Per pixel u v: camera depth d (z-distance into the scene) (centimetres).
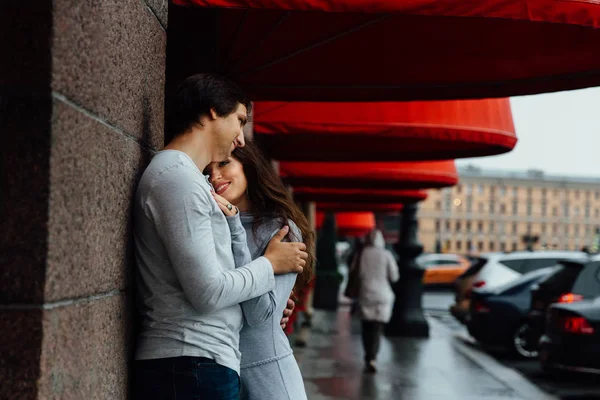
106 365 236
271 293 283
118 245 247
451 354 1278
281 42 536
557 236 13638
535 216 13538
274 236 302
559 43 540
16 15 190
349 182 1510
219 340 260
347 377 1008
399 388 930
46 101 190
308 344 1373
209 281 247
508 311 1341
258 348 301
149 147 293
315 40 532
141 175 279
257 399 300
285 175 1316
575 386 1053
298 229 320
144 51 282
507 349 1352
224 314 264
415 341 1460
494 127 906
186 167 255
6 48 190
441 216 13100
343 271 5341
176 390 253
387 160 1108
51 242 191
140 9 275
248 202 322
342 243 7619
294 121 841
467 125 884
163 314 256
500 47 562
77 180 207
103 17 228
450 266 3628
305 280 330
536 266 1510
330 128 845
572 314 955
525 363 1292
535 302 1186
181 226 247
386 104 859
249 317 280
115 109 243
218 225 263
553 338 976
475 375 1052
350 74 616
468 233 13200
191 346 254
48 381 191
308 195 1875
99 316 229
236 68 561
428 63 598
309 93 639
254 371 300
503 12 381
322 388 920
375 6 377
